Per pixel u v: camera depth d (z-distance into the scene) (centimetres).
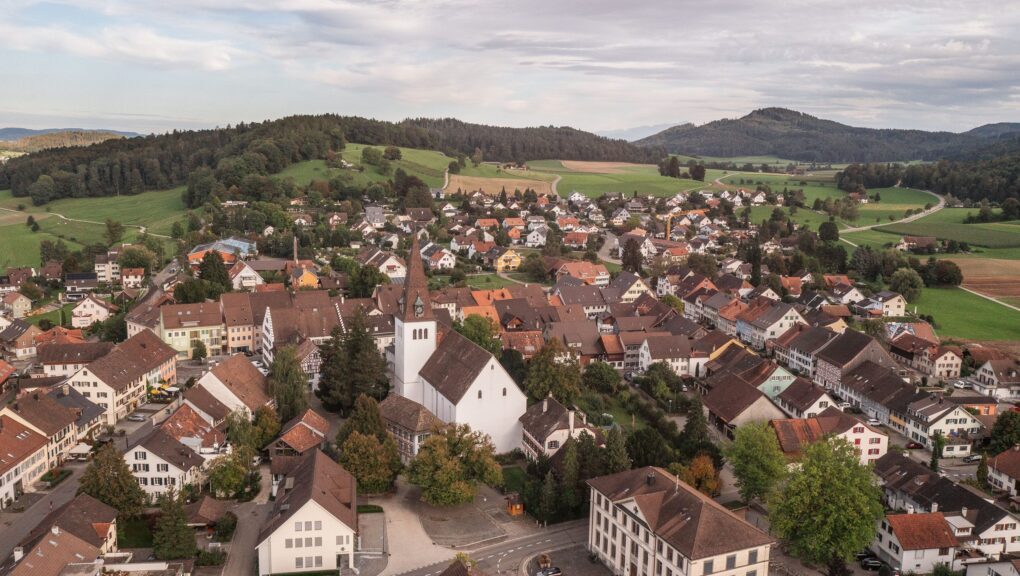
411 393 15325
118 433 14362
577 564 10206
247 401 14438
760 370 17262
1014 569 9450
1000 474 12975
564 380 15600
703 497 9412
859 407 17325
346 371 15275
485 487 12550
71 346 17650
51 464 12694
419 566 9988
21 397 12875
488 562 10138
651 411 15825
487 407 13525
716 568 8644
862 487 10338
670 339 19462
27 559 8506
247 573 9719
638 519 9419
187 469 11600
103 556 9425
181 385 17362
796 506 10144
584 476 11525
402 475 12925
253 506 11494
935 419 14750
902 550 10181
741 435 11994
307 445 12825
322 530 9725
